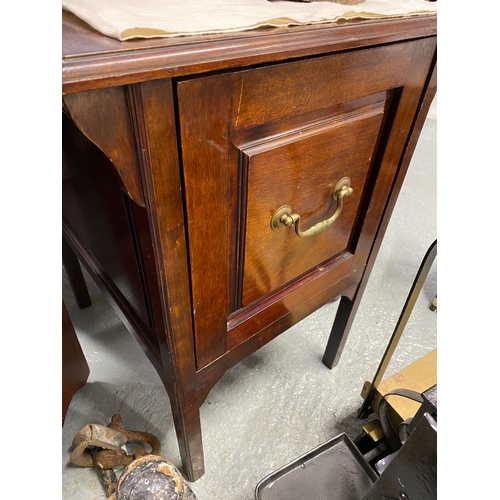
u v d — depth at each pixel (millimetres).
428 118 1936
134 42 295
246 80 346
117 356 1001
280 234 513
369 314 1136
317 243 590
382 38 415
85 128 290
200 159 363
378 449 784
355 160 534
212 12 383
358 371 988
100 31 308
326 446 721
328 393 938
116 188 430
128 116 305
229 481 781
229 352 596
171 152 339
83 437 708
